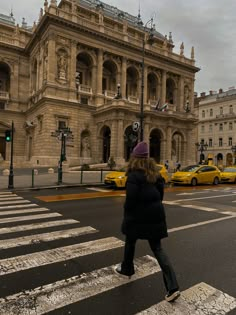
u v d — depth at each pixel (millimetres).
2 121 44312
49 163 35719
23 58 47344
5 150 44656
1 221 7707
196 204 11477
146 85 48719
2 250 5402
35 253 5258
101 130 39781
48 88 36875
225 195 14781
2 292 3779
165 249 5699
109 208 10102
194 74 55844
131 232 3775
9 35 48844
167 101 55562
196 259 5160
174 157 47750
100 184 19219
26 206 10242
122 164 34469
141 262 4883
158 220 3717
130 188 3645
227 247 5887
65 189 16875
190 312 3352
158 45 56188
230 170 24609
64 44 38875
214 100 73625
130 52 46125
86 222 7797
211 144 73562
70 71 39281
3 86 47625
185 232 7027
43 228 7039
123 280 4164
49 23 37406
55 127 37000
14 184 17797
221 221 8359
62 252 5328
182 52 54562
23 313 3287
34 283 4051
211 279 4305
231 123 68562
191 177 20266
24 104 47000
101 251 5414
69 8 43969
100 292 3805
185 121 44938
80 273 4398
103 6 50156
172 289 3541
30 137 43500
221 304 3555
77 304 3502
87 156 40188
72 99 38812
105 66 47281
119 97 37469
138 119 37875
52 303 3516
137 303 3537
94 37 41781
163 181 3992
